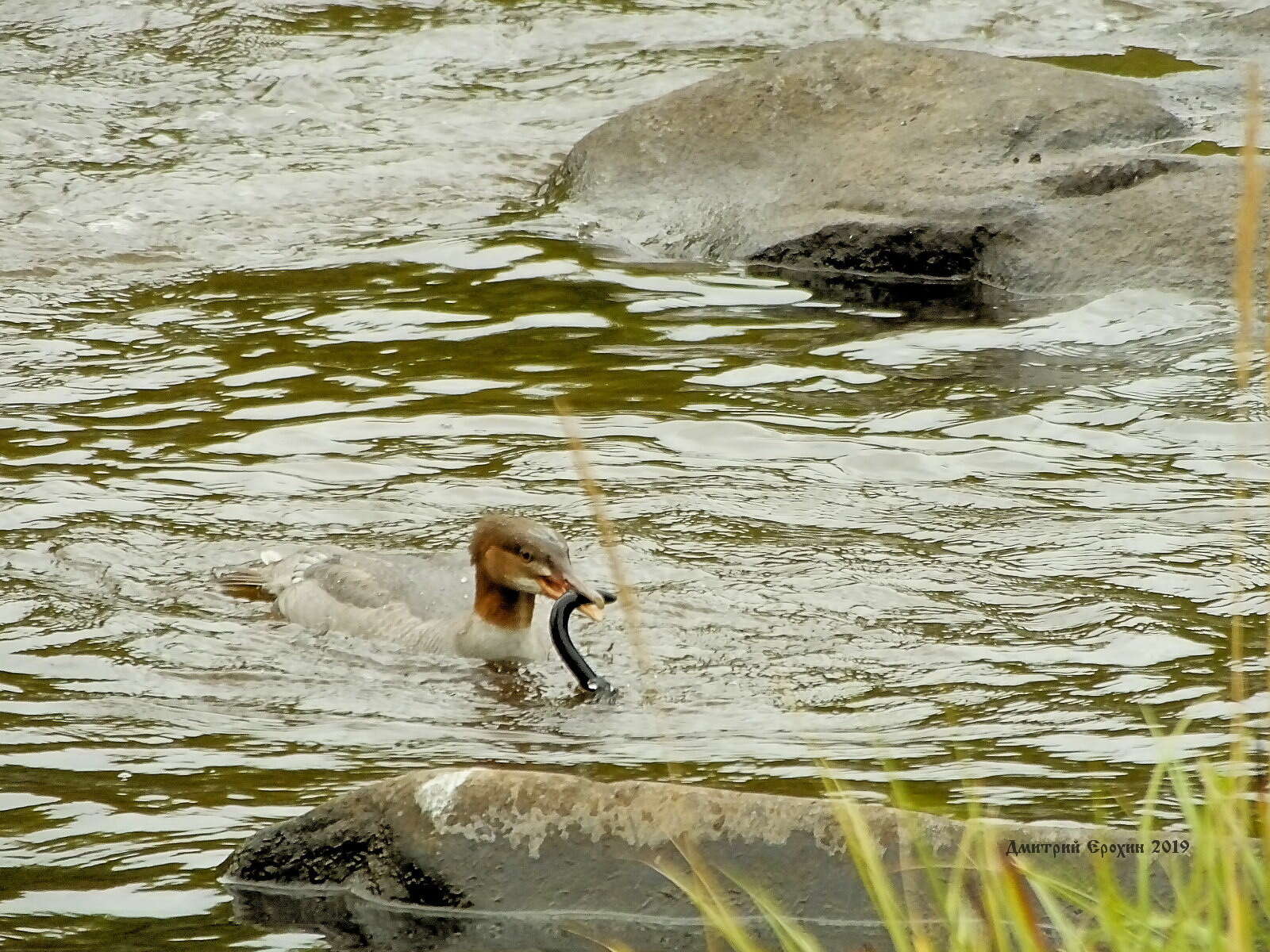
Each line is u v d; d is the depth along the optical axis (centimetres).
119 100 3925
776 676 1709
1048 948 1050
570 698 1697
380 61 4178
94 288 2939
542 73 4131
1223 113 3616
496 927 1260
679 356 2630
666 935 1238
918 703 1638
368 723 1644
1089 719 1585
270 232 3241
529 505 2117
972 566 1936
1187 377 2478
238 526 2077
